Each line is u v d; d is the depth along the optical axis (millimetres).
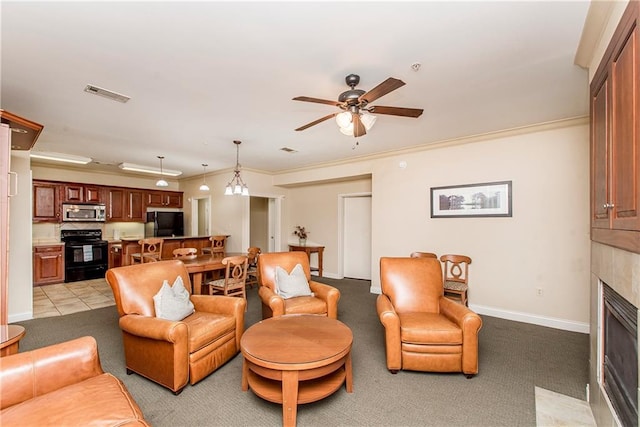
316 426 1903
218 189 7227
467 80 2537
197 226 8047
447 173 4457
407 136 4188
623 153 1399
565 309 3584
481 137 4098
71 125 3688
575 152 3541
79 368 1636
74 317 3955
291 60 2221
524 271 3838
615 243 1512
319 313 3197
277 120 3512
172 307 2598
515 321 3844
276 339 2227
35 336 3324
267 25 1816
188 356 2291
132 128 3812
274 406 2104
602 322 1864
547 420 1956
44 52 2098
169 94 2803
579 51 2074
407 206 4859
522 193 3852
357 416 1999
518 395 2232
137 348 2410
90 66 2297
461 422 1940
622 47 1387
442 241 4492
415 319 2703
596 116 1841
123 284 2539
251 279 5656
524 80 2539
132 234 7586
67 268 6102
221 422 1939
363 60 2223
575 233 3541
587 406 2096
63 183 6348
